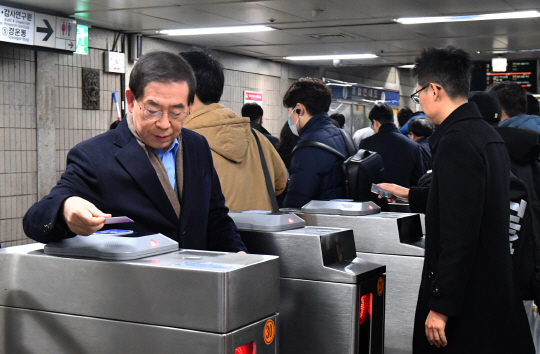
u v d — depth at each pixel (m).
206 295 1.17
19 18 6.06
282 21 7.19
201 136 1.77
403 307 2.46
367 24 7.39
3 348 1.41
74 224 1.26
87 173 1.51
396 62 11.20
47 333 1.35
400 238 2.46
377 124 4.23
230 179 2.19
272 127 11.07
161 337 1.22
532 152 2.55
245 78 10.31
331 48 9.41
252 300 1.24
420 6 6.34
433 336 1.88
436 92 2.03
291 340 1.95
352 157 2.90
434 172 1.96
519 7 6.34
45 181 6.89
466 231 1.81
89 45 7.41
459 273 1.80
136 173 1.52
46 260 1.34
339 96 11.55
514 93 3.31
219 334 1.16
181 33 8.03
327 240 1.93
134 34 7.97
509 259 1.95
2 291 1.40
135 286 1.25
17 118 6.59
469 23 7.31
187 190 1.63
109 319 1.28
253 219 2.04
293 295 1.94
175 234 1.60
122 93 7.88
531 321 2.85
